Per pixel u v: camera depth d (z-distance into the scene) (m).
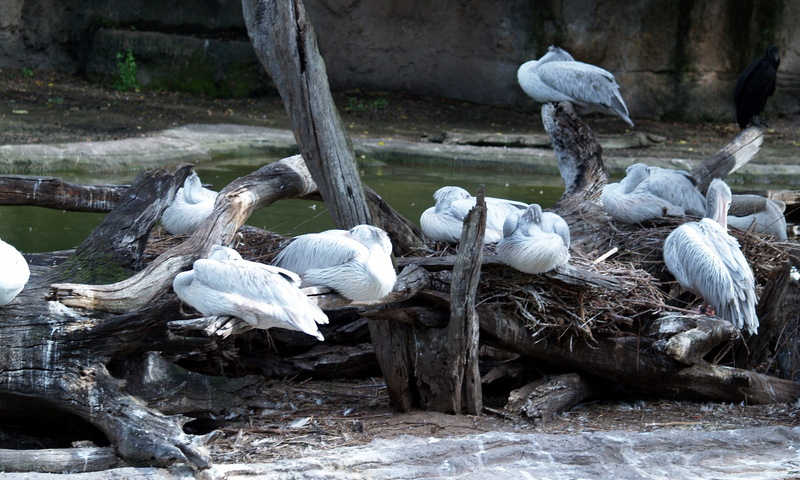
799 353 9.59
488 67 28.70
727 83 28.36
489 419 7.89
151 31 27.95
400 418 7.82
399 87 29.44
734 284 8.56
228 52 27.19
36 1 27.08
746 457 6.88
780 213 11.59
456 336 7.68
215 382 7.48
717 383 8.58
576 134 12.30
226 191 8.54
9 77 25.81
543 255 7.47
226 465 6.36
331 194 8.23
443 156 21.25
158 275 7.29
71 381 6.73
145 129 21.16
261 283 6.15
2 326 6.75
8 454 6.29
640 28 27.81
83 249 7.69
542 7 27.91
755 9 27.81
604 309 8.15
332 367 8.84
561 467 6.57
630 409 8.46
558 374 8.52
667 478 6.40
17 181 8.70
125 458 6.46
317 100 8.11
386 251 7.06
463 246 7.48
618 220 10.71
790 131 26.19
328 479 6.20
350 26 28.89
